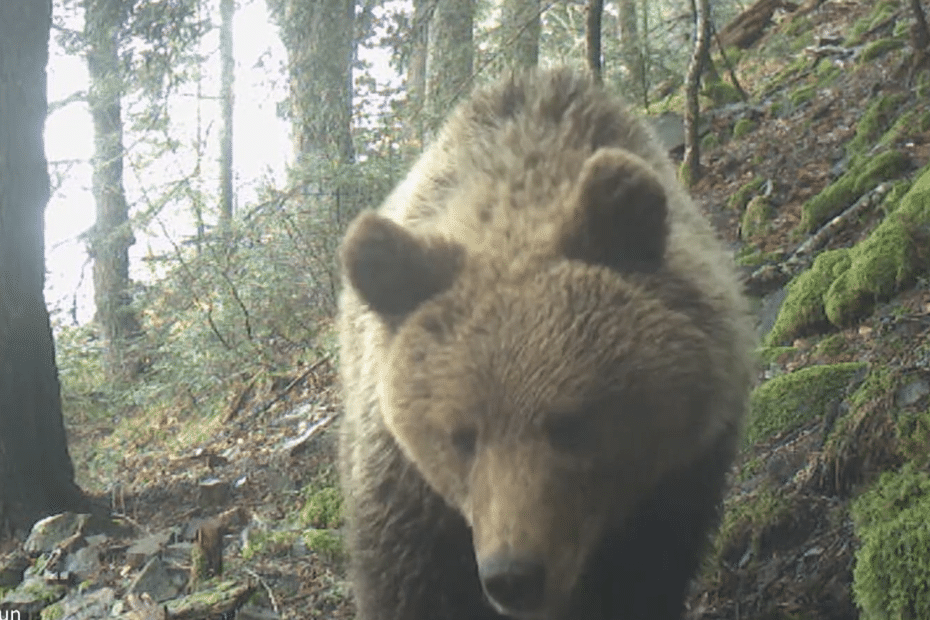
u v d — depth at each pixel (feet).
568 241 3.84
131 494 9.79
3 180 8.81
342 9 13.82
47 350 9.08
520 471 3.53
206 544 6.79
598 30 11.82
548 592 3.51
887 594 4.50
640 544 4.49
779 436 6.40
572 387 3.53
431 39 16.33
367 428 4.45
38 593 7.20
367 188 13.10
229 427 12.27
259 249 13.73
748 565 5.67
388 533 4.39
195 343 13.33
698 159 12.57
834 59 14.05
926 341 5.98
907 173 9.62
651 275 3.82
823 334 7.85
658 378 3.61
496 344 3.62
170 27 13.83
